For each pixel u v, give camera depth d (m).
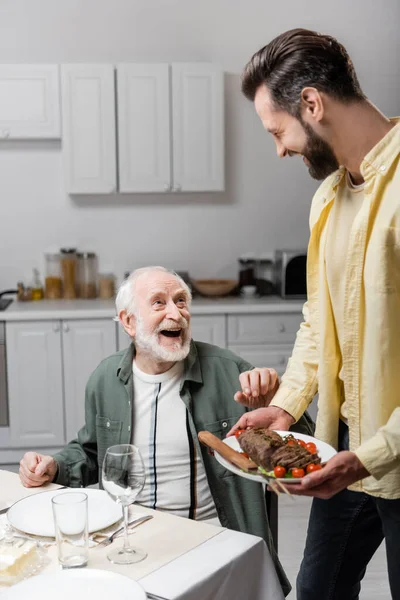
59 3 4.36
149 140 4.21
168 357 1.88
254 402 1.85
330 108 1.40
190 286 4.46
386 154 1.40
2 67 4.11
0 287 4.55
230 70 4.49
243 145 4.57
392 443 1.32
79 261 4.46
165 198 4.57
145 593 1.14
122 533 1.42
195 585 1.22
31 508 1.50
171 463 1.92
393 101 4.62
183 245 4.62
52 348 4.00
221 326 4.06
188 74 4.18
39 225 4.53
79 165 4.20
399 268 1.40
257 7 4.46
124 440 1.93
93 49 4.40
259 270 4.56
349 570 1.79
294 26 4.49
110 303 4.25
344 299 1.52
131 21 4.40
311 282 1.74
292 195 4.64
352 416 1.56
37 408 4.04
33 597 1.14
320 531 1.78
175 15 4.43
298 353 1.80
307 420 1.95
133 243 4.59
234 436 1.60
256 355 4.10
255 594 1.38
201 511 1.93
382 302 1.40
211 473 1.88
